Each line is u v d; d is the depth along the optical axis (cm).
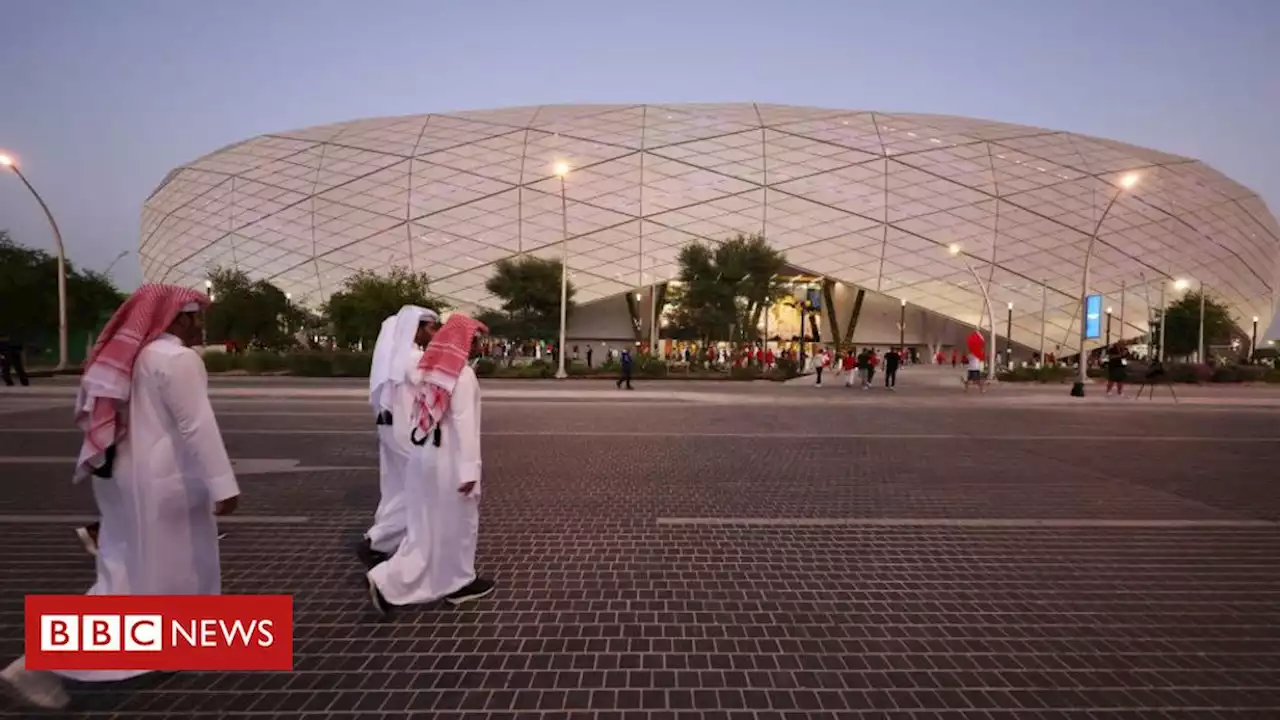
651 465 893
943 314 4472
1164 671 329
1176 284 4641
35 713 278
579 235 4478
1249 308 5281
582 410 1642
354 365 3228
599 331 5450
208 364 3322
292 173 5022
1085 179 4919
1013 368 4044
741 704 293
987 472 866
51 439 1045
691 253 3984
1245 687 314
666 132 5009
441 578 401
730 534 566
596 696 299
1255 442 1181
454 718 279
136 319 299
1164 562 502
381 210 4669
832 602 415
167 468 298
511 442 1095
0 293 3550
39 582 434
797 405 1845
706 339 4153
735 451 1020
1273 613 405
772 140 4953
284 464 879
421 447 396
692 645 352
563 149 4881
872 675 321
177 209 5284
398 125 5350
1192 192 5100
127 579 301
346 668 323
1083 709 292
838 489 752
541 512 637
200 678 311
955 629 376
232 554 504
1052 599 424
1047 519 626
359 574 461
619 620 384
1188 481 820
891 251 4534
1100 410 1802
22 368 2156
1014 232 4644
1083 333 2323
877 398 2130
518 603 409
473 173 4759
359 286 3719
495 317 4197
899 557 507
